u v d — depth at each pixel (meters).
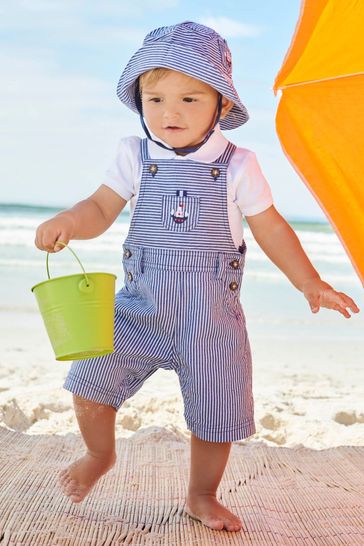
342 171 2.79
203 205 2.76
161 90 2.74
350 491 3.10
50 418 4.24
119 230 15.91
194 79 2.72
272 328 8.60
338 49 2.62
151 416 4.41
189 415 2.77
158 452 3.53
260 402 4.87
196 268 2.74
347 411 4.71
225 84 2.72
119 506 2.87
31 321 8.20
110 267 13.07
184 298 2.73
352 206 2.80
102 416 2.75
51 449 3.50
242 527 2.71
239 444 3.82
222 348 2.74
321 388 5.66
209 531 2.67
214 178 2.78
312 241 17.14
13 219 19.39
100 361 2.73
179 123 2.74
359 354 7.38
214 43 2.81
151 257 2.78
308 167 2.78
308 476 3.27
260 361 6.83
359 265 2.80
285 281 12.19
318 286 2.75
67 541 2.50
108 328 2.38
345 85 2.74
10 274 11.73
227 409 2.72
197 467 2.78
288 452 3.59
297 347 7.60
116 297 2.88
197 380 2.72
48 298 2.34
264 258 14.06
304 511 2.89
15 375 5.54
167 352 2.75
